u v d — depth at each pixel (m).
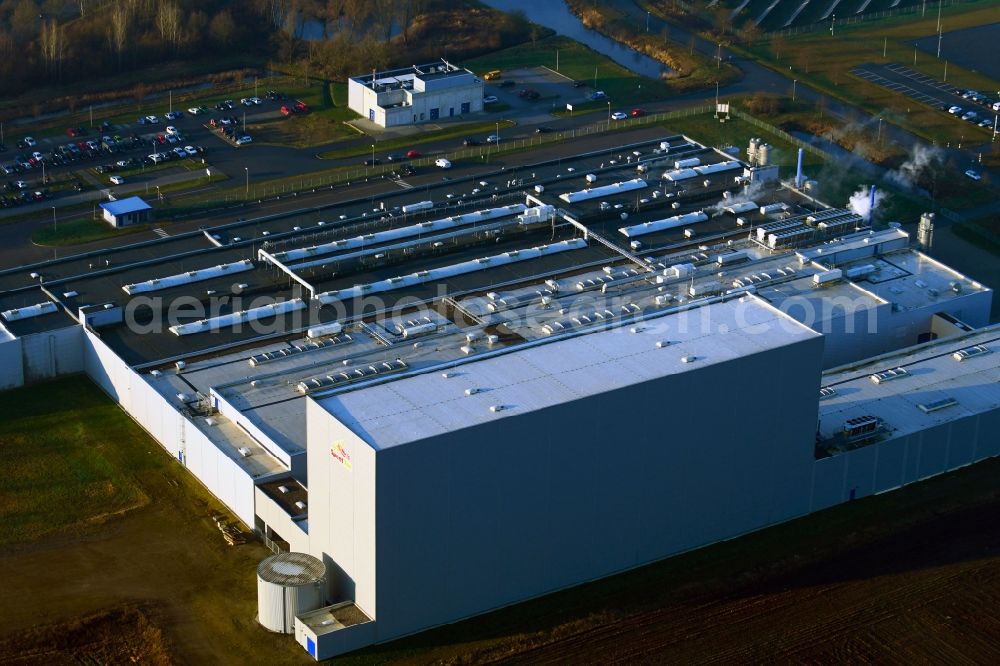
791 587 135.12
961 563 138.88
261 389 154.38
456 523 125.00
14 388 167.62
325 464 125.81
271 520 138.12
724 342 138.88
